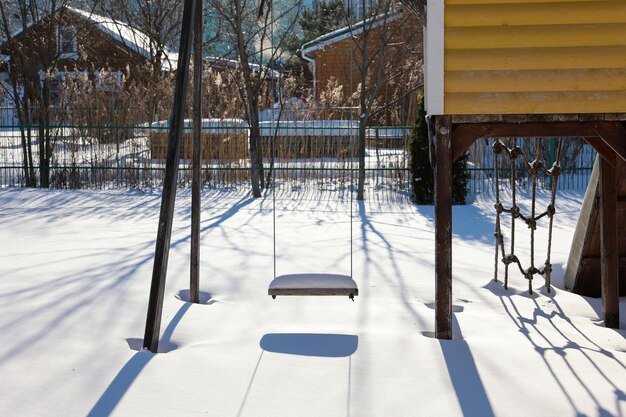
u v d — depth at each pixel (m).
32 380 4.09
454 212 12.65
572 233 10.34
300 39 26.19
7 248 8.54
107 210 12.40
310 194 14.73
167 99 17.41
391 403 3.89
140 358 4.53
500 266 8.05
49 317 5.39
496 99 5.13
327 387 4.12
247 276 7.26
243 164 16.02
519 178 15.69
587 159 16.33
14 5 20.17
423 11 5.27
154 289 4.80
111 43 25.84
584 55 5.11
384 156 16.58
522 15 5.12
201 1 6.38
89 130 15.87
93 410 3.71
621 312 6.52
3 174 16.91
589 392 4.09
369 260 8.24
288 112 17.02
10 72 19.77
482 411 3.80
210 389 4.06
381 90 20.89
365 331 5.28
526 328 5.66
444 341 5.05
